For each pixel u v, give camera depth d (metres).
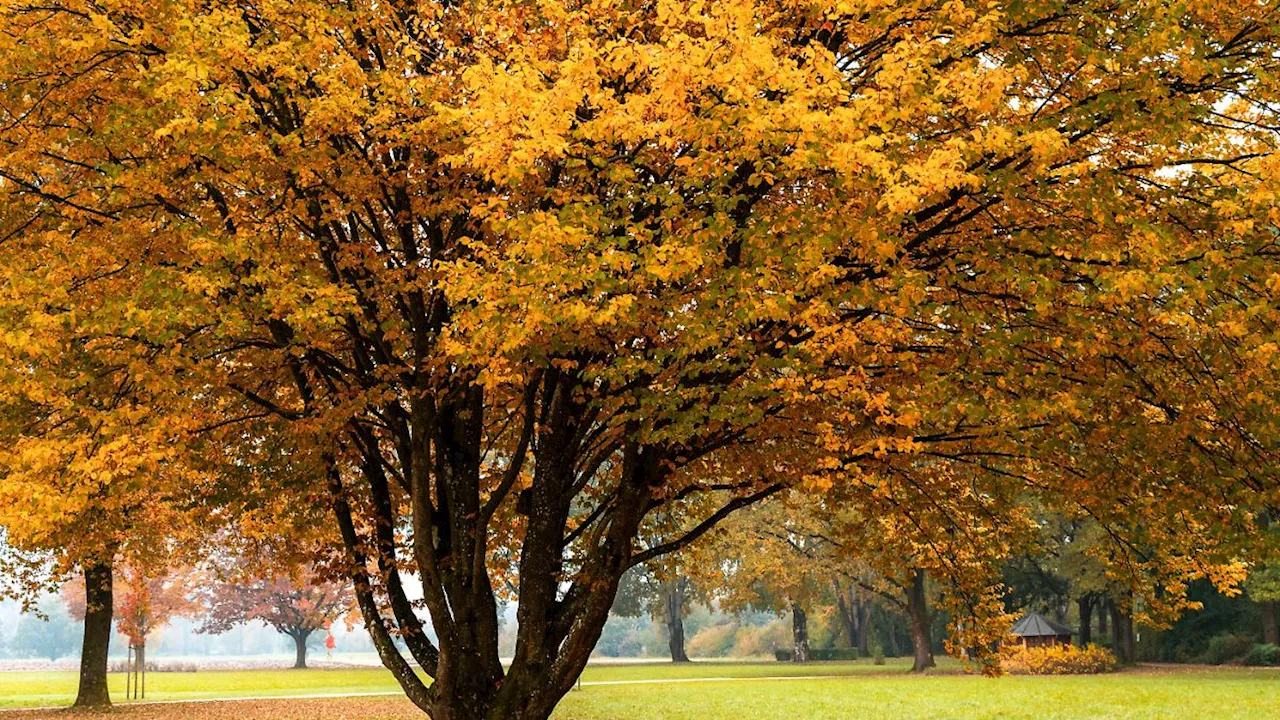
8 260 7.86
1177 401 7.86
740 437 9.80
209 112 7.55
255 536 13.05
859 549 12.13
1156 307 8.18
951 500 11.55
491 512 10.02
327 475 10.70
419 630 10.63
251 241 7.66
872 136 6.19
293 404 11.16
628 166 7.11
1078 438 8.11
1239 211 6.97
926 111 6.95
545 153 7.34
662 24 6.91
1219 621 46.94
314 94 8.70
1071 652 37.81
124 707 25.89
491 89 6.78
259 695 31.61
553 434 9.65
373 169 8.83
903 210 6.16
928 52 6.84
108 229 8.42
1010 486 10.12
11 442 8.55
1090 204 6.93
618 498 9.31
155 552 21.17
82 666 26.22
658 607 69.81
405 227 9.77
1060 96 8.02
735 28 6.55
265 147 8.01
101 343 8.09
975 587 11.55
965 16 7.00
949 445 9.35
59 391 7.45
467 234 9.52
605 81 7.84
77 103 8.59
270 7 7.91
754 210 7.85
